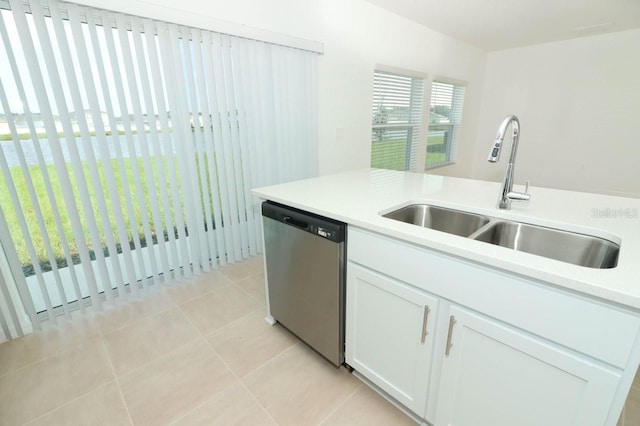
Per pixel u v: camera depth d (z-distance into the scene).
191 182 2.29
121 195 2.02
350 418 1.33
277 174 2.82
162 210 2.21
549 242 1.22
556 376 0.85
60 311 2.00
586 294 0.75
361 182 1.97
